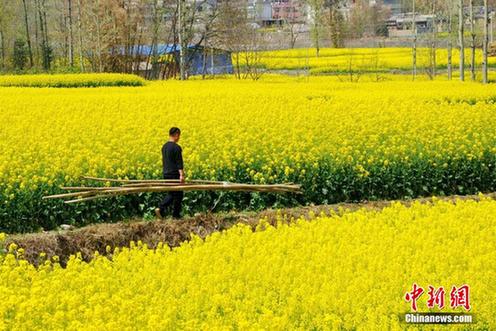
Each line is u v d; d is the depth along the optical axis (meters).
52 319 13.05
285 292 14.45
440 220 19.62
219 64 117.06
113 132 31.00
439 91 47.31
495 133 33.28
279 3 172.00
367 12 177.00
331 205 27.23
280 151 29.00
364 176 28.34
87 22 96.50
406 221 19.94
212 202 26.59
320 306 13.63
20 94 44.25
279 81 75.31
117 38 98.94
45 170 25.62
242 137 29.64
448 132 32.34
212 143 29.58
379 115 35.12
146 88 51.44
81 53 93.19
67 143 29.58
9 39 119.56
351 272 15.40
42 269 16.38
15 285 15.37
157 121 32.97
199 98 39.94
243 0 116.94
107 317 13.17
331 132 31.69
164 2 102.56
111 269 16.20
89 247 21.28
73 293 14.66
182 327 13.08
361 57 119.62
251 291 14.62
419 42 149.75
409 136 31.62
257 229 20.08
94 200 25.23
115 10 95.69
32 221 24.88
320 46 164.00
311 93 44.69
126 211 25.80
